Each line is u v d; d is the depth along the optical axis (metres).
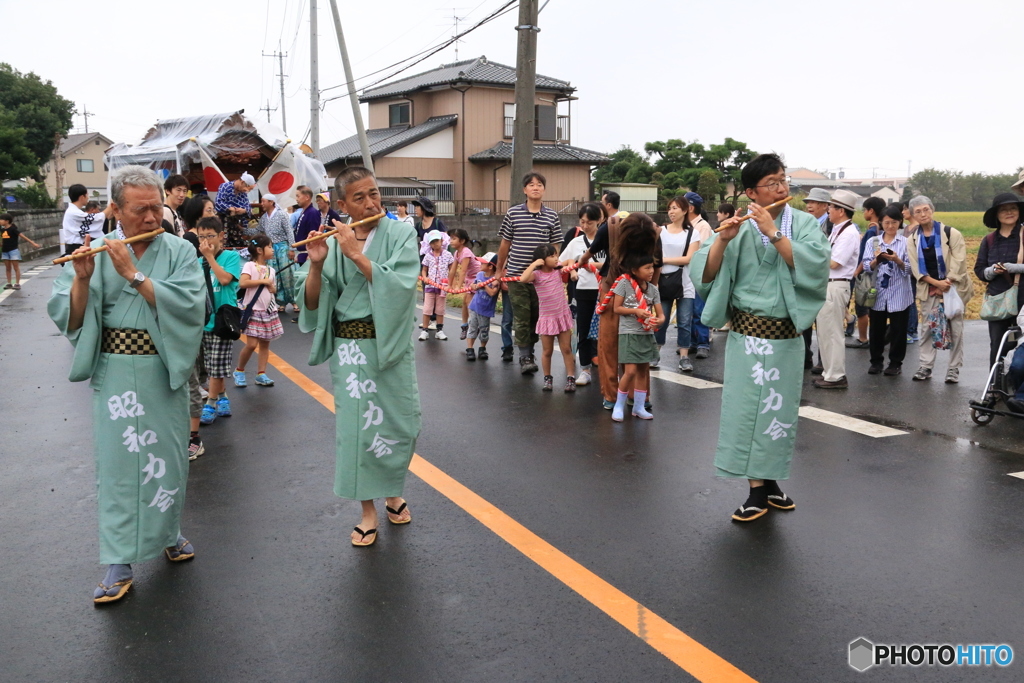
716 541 4.26
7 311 13.02
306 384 7.93
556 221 7.98
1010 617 3.48
